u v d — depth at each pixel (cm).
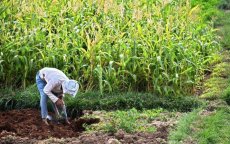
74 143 1091
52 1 1650
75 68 1450
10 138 1116
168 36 1487
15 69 1455
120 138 1120
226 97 1377
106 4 1566
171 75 1438
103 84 1423
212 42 1633
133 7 1680
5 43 1473
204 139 1104
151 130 1167
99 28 1479
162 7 1706
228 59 1667
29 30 1524
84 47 1542
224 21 2073
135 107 1354
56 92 1247
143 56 1455
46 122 1243
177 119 1238
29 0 1631
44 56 1469
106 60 1452
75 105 1346
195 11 1798
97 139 1108
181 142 1087
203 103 1352
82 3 1675
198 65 1485
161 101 1364
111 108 1351
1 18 1575
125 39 1492
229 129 1159
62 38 1503
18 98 1373
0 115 1306
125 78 1437
